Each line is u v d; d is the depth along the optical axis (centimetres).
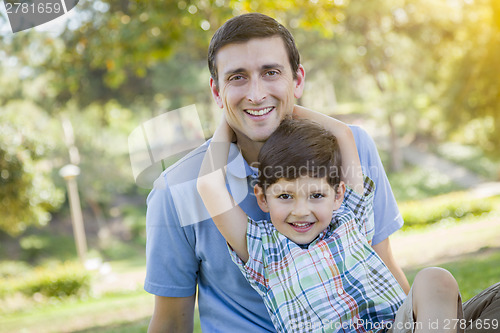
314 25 858
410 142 3061
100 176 2598
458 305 160
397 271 223
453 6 2298
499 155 2208
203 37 881
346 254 189
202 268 206
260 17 193
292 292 186
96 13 1023
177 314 212
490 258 762
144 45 968
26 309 1284
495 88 1988
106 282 1493
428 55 2488
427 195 2364
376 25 2377
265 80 192
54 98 2323
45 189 1658
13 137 1582
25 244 2428
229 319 202
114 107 2567
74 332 802
